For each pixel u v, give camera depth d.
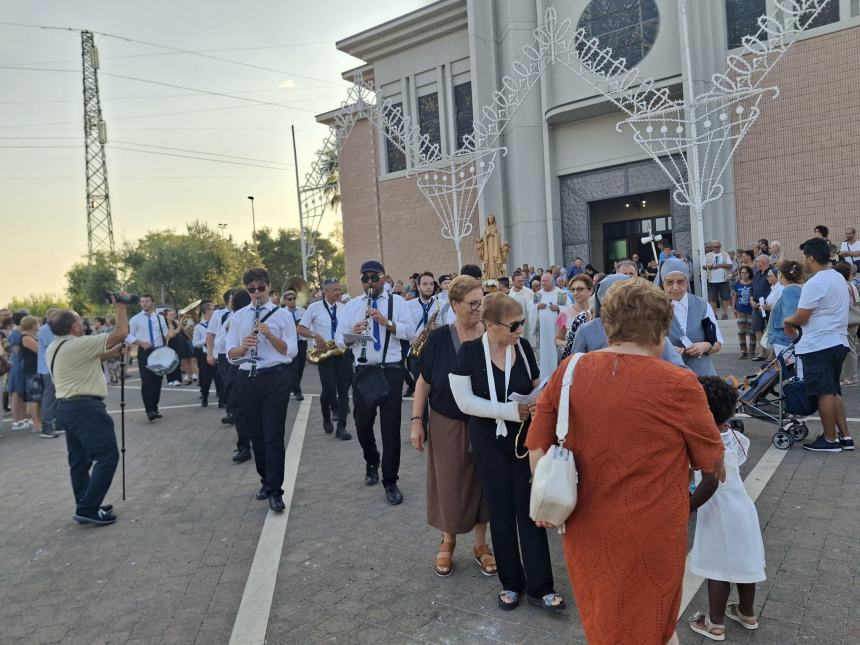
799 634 2.99
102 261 43.44
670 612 2.12
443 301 8.80
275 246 58.66
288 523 4.94
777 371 6.05
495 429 3.44
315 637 3.27
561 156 18.52
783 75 14.45
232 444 7.95
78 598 3.91
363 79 23.08
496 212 19.47
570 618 3.29
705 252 14.93
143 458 7.46
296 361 10.56
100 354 5.23
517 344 3.54
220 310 9.44
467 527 3.80
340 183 24.28
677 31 16.08
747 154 14.98
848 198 13.77
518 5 18.48
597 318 4.27
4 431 10.53
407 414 8.77
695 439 2.09
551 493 2.11
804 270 6.30
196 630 3.44
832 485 4.80
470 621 3.32
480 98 19.17
